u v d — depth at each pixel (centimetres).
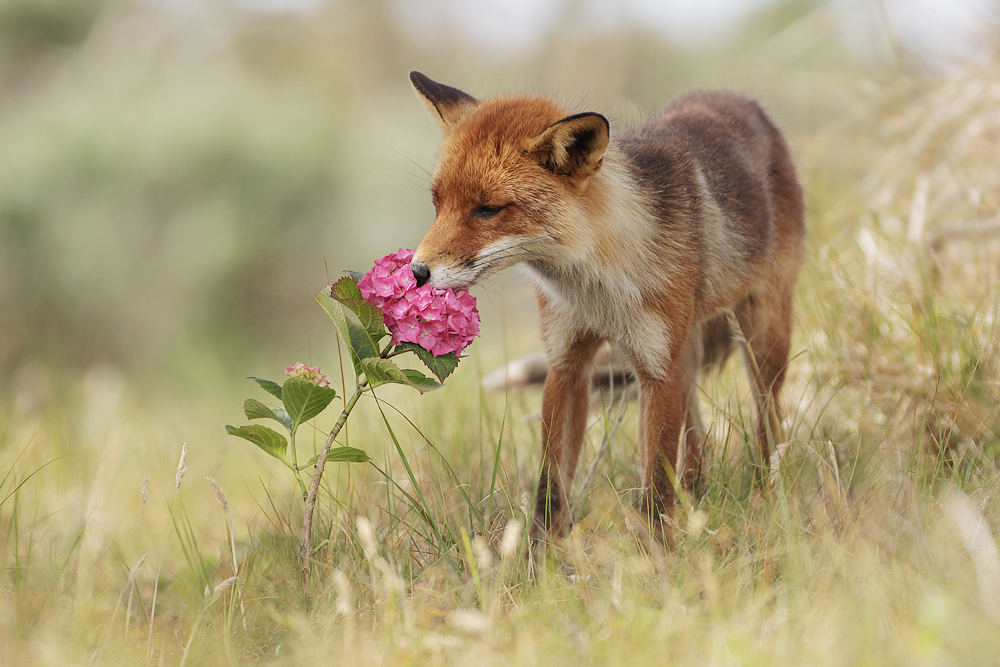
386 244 3191
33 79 3559
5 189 3016
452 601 673
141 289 3039
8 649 575
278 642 634
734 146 930
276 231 3138
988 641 492
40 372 2192
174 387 2267
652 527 738
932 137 1321
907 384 886
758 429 890
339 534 790
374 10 4472
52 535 825
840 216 1263
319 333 2816
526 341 1335
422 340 643
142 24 3722
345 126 3456
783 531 669
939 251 1148
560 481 809
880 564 605
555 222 748
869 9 1438
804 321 1051
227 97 3356
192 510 1052
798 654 518
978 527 613
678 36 4522
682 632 561
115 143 3111
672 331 801
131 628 663
